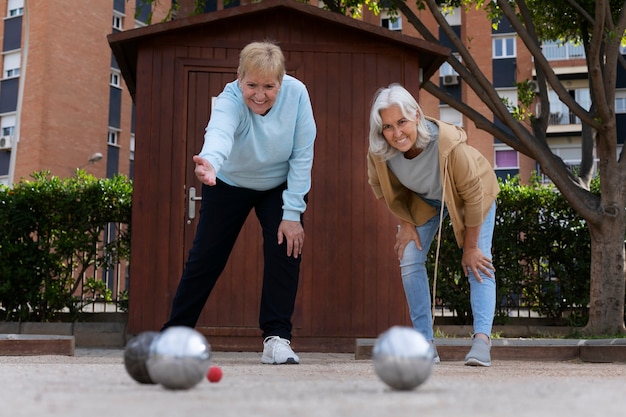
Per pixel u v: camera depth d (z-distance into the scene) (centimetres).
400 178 345
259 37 618
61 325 705
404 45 617
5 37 2406
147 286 588
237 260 597
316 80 615
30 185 758
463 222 349
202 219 353
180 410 124
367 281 595
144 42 610
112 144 2534
